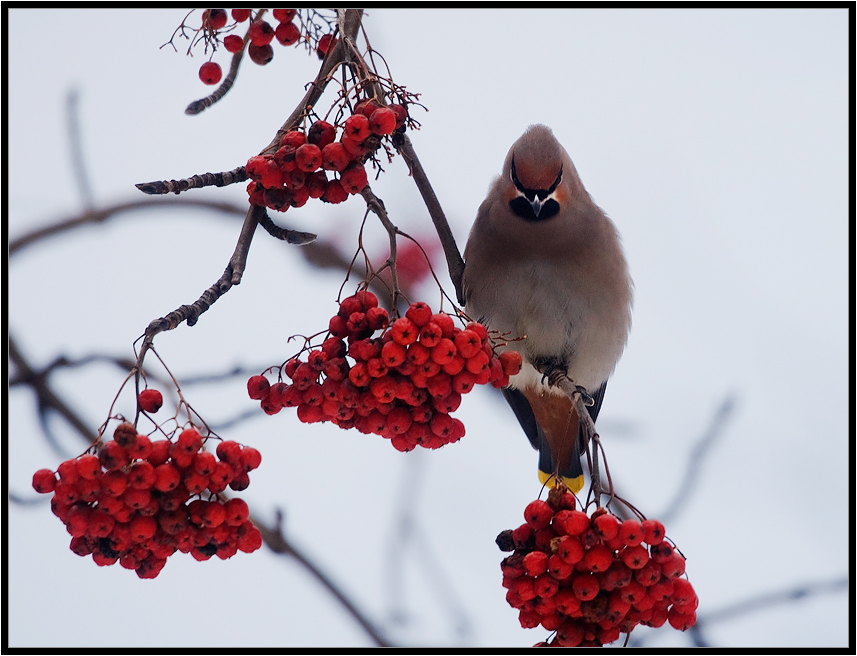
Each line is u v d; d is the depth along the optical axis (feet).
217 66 24.39
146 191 19.16
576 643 19.44
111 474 17.80
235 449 18.33
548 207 30.27
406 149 26.16
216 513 18.26
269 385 20.15
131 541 18.31
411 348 19.31
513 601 19.79
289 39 23.25
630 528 18.76
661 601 19.42
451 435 20.29
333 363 19.71
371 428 20.13
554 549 19.15
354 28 22.72
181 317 18.54
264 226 20.40
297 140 19.83
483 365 19.62
